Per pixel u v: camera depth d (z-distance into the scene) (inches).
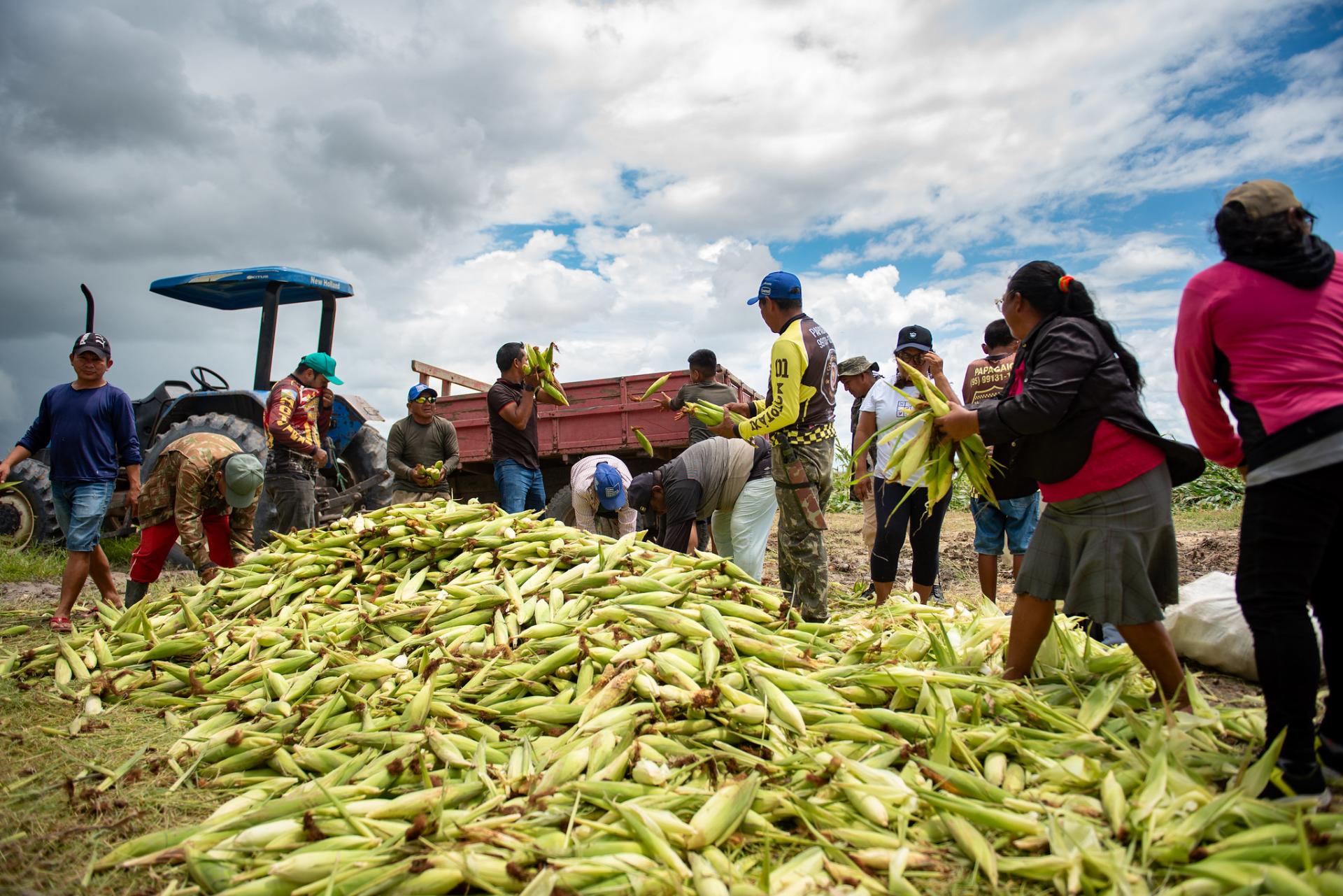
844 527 444.8
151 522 217.0
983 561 216.1
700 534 268.1
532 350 255.3
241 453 214.2
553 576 171.5
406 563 184.9
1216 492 520.7
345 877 87.6
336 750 122.7
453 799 103.3
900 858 86.9
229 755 123.0
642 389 328.2
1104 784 95.1
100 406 213.9
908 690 123.9
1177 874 83.0
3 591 278.1
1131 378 121.0
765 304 185.6
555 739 117.0
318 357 279.6
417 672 144.2
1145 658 117.3
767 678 127.1
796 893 82.7
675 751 111.7
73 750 126.9
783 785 103.3
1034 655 128.5
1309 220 96.0
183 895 89.8
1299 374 91.4
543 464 354.9
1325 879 74.5
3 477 209.6
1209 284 98.1
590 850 88.9
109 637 180.5
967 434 124.0
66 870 94.7
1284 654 90.4
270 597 184.9
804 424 182.7
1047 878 84.8
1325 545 91.7
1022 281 122.6
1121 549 113.7
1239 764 101.0
